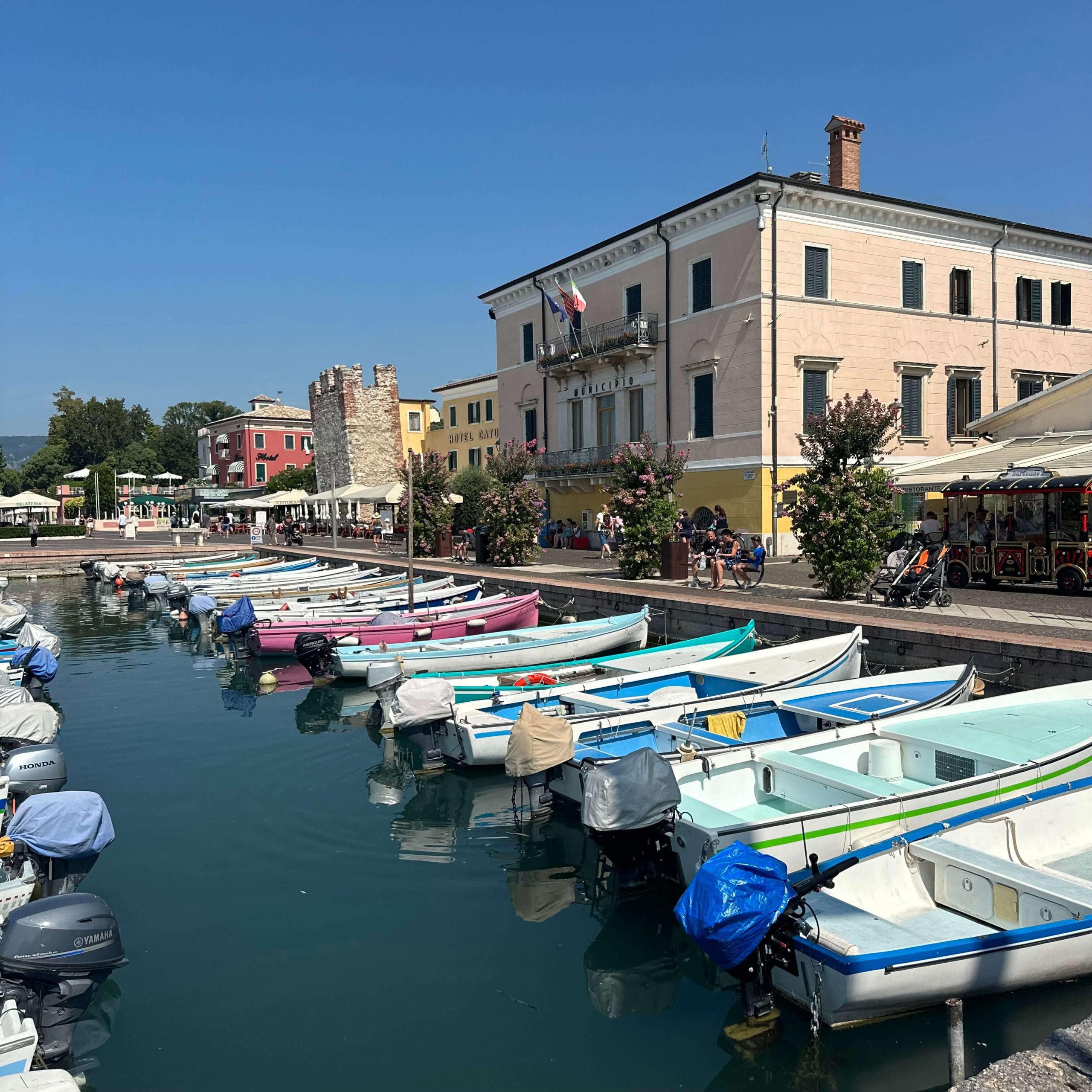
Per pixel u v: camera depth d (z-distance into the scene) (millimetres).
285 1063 5746
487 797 10859
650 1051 5801
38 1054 5328
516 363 42500
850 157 31594
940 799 7785
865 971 5473
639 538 24578
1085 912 5875
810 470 19672
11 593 35438
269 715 15258
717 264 30516
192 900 8117
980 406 33094
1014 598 18438
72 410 103938
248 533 63312
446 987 6637
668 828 7512
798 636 16531
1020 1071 4352
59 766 9883
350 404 56656
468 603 22094
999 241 33219
